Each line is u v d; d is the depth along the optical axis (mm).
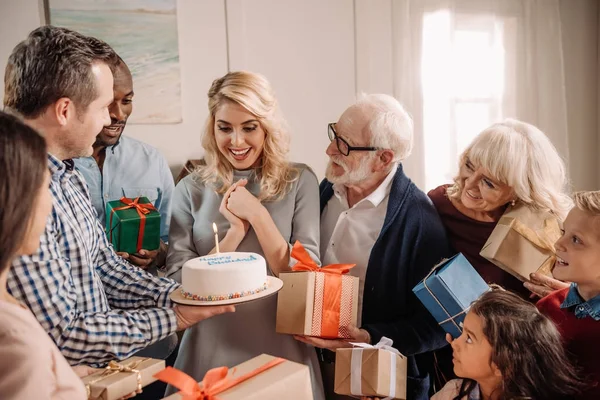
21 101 1190
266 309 1643
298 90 3170
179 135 2953
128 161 2273
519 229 1594
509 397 1289
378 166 1721
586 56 3875
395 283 1680
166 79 2891
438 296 1466
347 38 3240
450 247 1766
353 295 1574
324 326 1536
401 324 1640
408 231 1682
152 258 1781
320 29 3176
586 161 3941
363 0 3238
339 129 1732
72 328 1137
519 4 3646
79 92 1195
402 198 1714
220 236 1673
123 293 1406
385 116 1686
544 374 1279
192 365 1645
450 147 3523
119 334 1190
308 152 3234
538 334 1285
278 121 1675
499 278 1703
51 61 1172
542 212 1636
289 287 1548
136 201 1782
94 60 1224
